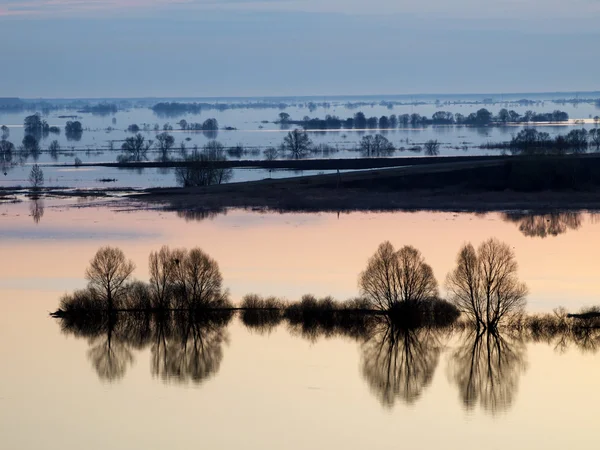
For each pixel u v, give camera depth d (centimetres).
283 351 14475
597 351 14338
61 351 14588
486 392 12950
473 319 15262
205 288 15900
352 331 15138
